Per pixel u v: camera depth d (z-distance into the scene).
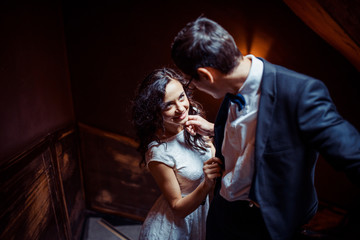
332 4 1.41
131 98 2.90
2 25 1.58
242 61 0.93
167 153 1.44
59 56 2.58
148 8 2.60
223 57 0.86
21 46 1.83
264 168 0.93
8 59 1.64
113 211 3.38
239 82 0.93
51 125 2.34
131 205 3.35
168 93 1.35
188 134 1.50
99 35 2.69
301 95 0.82
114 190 3.30
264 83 0.90
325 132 0.78
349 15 1.36
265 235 1.15
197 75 0.92
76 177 3.01
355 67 2.34
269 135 0.90
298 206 0.98
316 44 2.41
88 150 3.12
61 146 2.53
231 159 1.11
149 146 1.49
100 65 2.80
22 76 1.83
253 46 2.55
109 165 3.18
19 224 1.61
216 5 2.50
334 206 2.92
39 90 2.11
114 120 3.00
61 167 2.50
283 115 0.87
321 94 0.83
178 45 0.89
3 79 1.57
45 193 2.06
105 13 2.62
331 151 0.77
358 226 2.79
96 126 3.02
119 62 2.78
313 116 0.80
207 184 1.29
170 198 1.46
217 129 1.17
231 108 0.98
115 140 3.06
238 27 2.52
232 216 1.23
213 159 1.22
